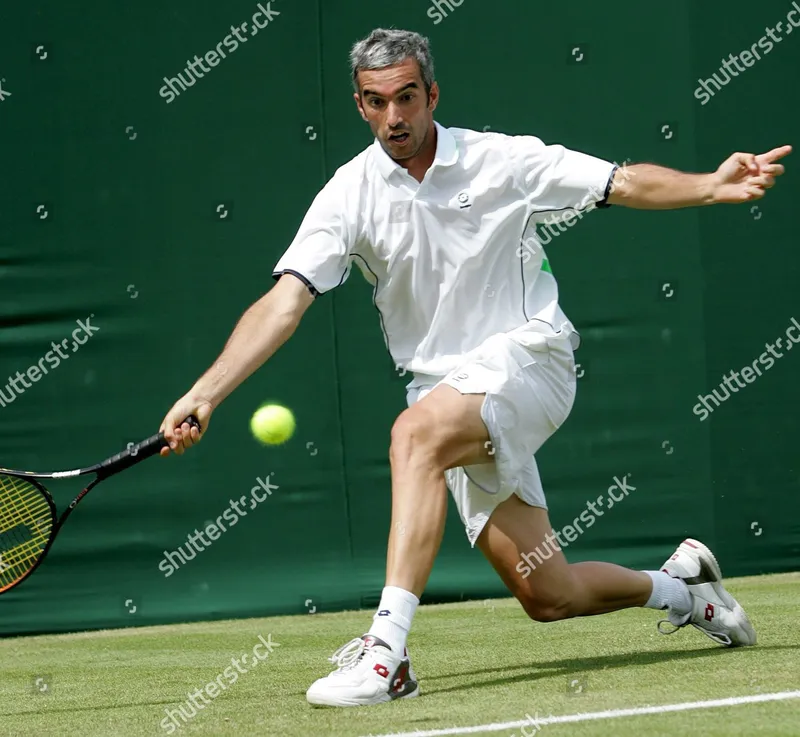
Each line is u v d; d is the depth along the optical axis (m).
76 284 23.84
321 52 24.30
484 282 12.58
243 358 11.60
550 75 24.69
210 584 23.72
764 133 25.06
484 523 12.77
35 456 23.56
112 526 23.66
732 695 10.13
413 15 24.53
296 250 12.26
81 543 23.56
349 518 24.06
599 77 24.75
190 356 23.92
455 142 12.61
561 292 24.64
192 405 11.32
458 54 24.61
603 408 24.56
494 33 24.66
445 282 12.56
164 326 23.94
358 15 24.38
